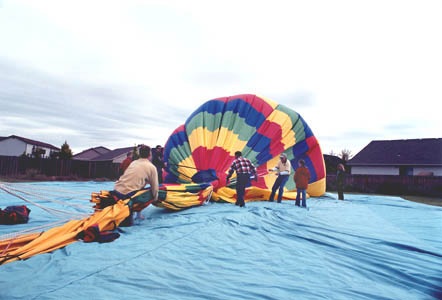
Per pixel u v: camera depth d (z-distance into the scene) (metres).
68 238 3.47
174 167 9.55
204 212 6.20
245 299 2.10
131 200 4.56
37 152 36.47
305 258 3.18
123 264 2.77
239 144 9.83
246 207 7.20
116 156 38.59
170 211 6.62
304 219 5.78
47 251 3.15
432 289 2.38
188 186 7.05
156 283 2.33
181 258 3.05
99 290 2.16
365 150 29.34
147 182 5.00
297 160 10.76
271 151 10.16
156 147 9.61
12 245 3.16
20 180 16.80
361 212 7.07
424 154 25.25
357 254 3.36
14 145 44.69
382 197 12.49
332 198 11.23
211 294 2.16
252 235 4.27
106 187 12.95
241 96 10.96
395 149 27.73
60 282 2.28
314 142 10.88
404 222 5.83
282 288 2.33
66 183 14.93
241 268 2.81
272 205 7.93
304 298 2.15
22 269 2.56
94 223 3.91
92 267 2.65
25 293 2.05
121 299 2.02
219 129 10.09
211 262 2.97
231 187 8.84
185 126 10.67
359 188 18.89
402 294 2.28
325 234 4.37
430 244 3.92
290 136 10.50
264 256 3.23
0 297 1.98
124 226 4.70
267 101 11.00
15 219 4.48
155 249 3.33
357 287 2.41
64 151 40.75
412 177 17.41
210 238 3.96
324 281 2.52
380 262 3.05
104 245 3.43
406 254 3.41
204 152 9.41
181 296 2.11
